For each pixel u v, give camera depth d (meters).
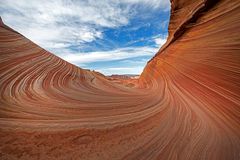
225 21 13.65
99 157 4.36
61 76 11.62
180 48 20.36
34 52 12.47
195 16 19.75
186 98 10.76
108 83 16.22
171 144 5.34
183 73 15.26
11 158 3.74
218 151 5.09
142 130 6.14
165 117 7.67
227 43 11.59
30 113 5.95
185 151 5.00
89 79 14.61
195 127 6.66
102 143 4.98
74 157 4.20
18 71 8.80
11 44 11.00
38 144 4.40
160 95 12.40
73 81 12.02
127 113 7.75
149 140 5.48
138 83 26.02
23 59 10.38
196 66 13.82
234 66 9.70
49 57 13.74
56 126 5.46
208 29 15.97
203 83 11.48
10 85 7.25
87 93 10.18
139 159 4.49
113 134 5.58
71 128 5.52
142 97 11.47
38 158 3.92
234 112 7.50
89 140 5.02
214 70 11.27
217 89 9.88
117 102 9.28
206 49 14.09
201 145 5.37
